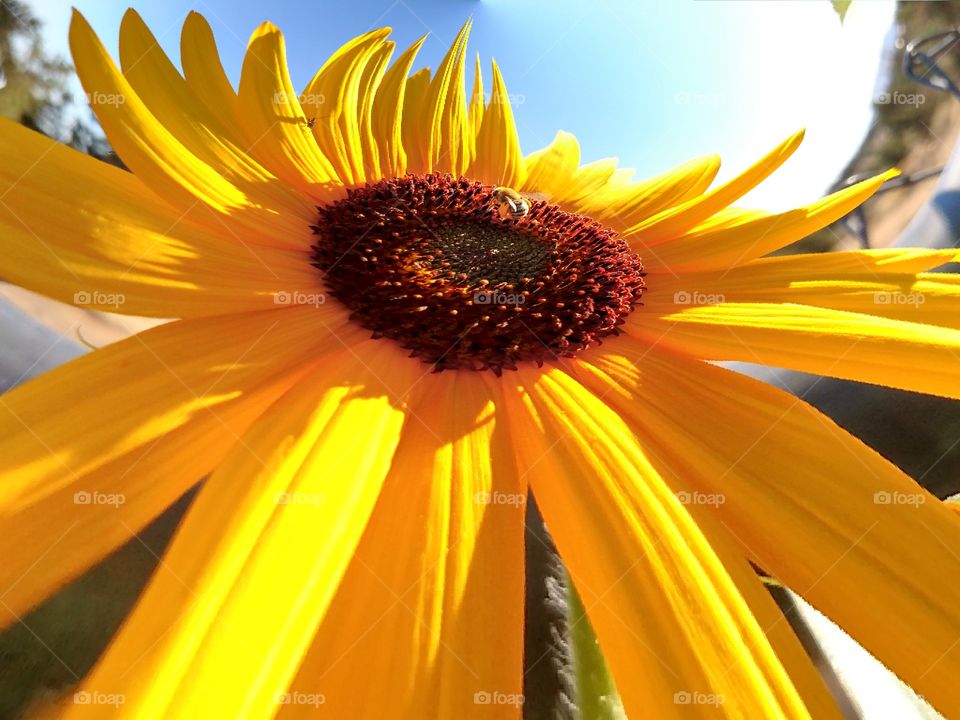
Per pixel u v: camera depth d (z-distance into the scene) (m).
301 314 0.15
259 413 0.12
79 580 0.09
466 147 0.26
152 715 0.07
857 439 0.13
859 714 0.11
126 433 0.11
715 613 0.10
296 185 0.19
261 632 0.08
